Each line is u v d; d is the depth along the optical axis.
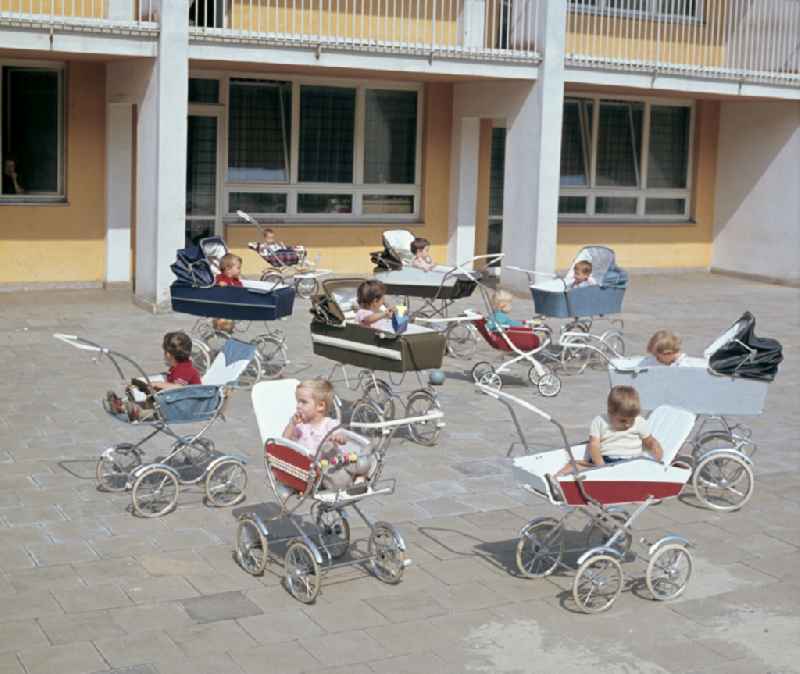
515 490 8.99
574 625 6.65
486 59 17.38
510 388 12.42
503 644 6.37
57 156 17.62
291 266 17.34
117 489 8.63
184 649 6.16
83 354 13.05
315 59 16.17
